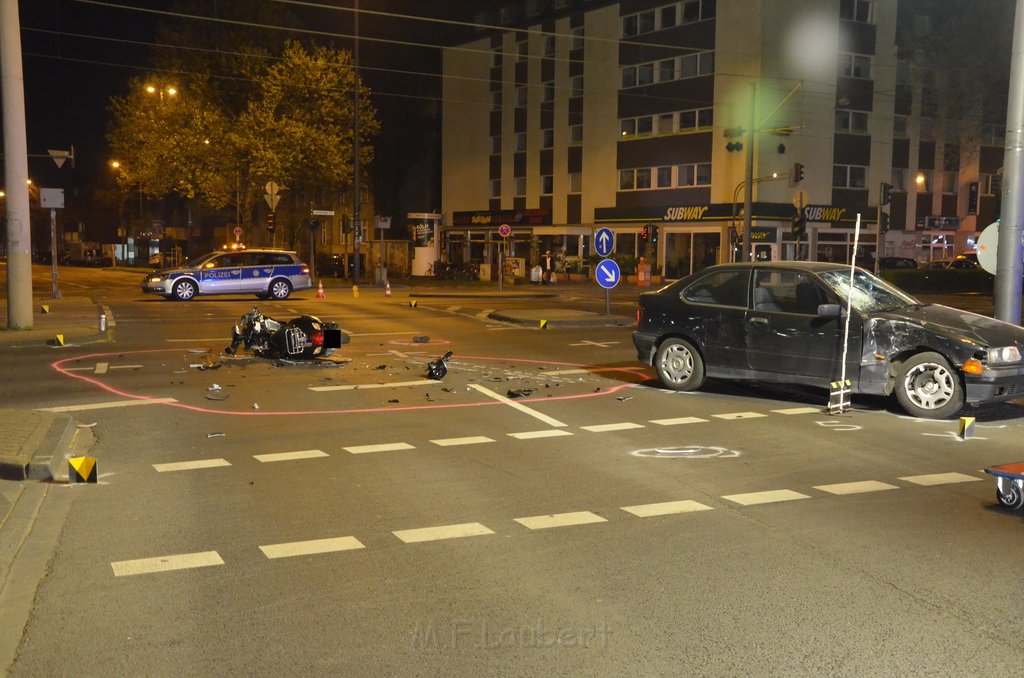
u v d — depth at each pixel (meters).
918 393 10.16
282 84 44.22
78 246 99.88
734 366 11.45
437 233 59.66
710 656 4.21
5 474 7.39
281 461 8.12
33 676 4.02
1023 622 4.60
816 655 4.21
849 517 6.45
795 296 11.09
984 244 12.11
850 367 10.47
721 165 46.41
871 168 49.25
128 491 7.09
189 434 9.26
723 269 11.73
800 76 46.03
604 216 53.41
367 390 12.09
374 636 4.43
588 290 43.28
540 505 6.74
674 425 9.83
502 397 11.61
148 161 49.47
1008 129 11.81
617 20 51.81
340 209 69.50
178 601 4.88
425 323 22.22
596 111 53.56
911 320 10.20
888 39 48.84
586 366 14.57
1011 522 6.32
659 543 5.86
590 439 9.12
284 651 4.27
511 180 59.91
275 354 15.04
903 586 5.09
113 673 4.05
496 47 60.09
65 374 13.25
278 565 5.44
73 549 5.71
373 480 7.48
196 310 26.17
